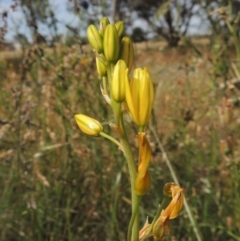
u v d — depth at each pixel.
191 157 0.36
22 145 0.31
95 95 0.32
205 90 0.39
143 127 0.12
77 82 0.33
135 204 0.13
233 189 0.30
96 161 0.32
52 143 0.34
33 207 0.29
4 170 0.35
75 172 0.33
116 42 0.13
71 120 0.31
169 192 0.13
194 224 0.25
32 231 0.31
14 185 0.33
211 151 0.36
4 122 0.31
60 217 0.32
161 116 0.40
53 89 0.33
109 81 0.13
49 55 0.35
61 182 0.32
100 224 0.32
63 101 0.31
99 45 0.13
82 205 0.34
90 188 0.33
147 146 0.12
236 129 0.29
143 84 0.12
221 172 0.31
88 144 0.34
